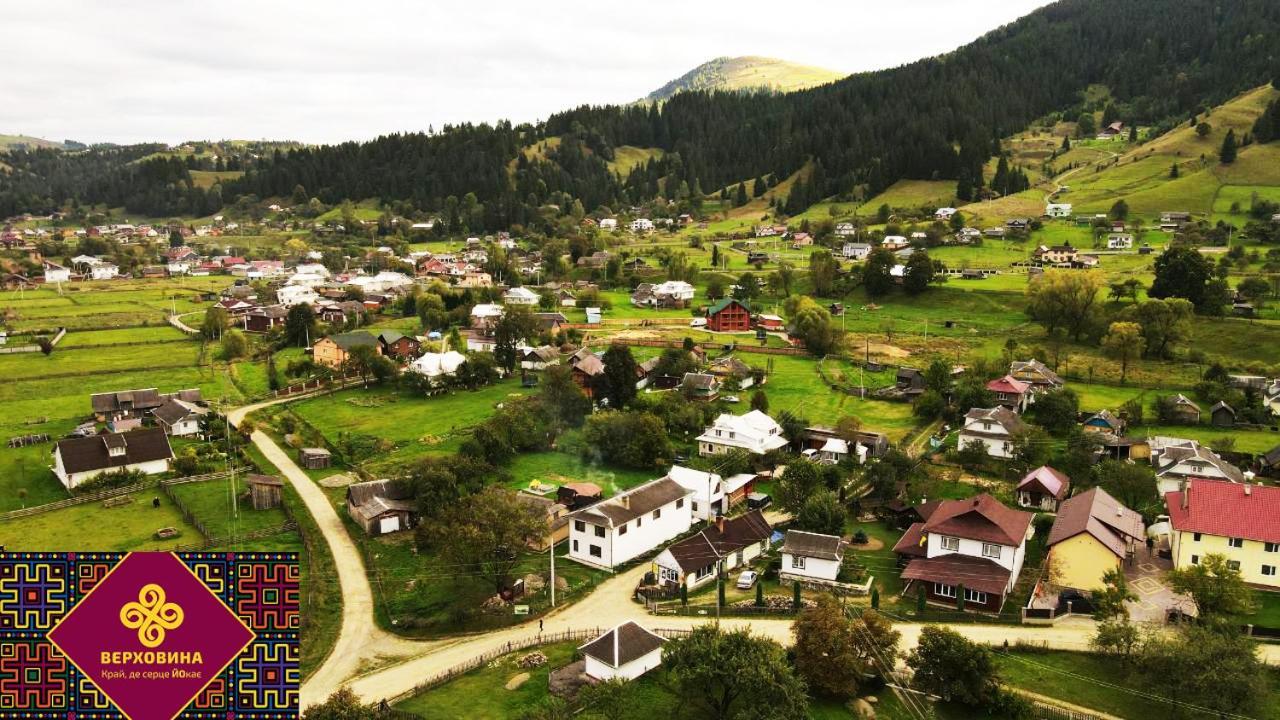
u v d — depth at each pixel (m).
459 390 134.50
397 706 53.09
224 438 111.88
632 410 114.06
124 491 91.81
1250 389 124.06
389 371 137.12
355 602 69.06
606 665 55.16
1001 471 97.12
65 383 140.75
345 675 57.78
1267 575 68.75
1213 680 50.56
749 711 49.03
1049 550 71.50
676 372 135.12
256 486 87.50
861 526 85.38
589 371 127.12
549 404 110.62
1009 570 69.44
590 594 70.56
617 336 171.50
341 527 83.94
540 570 75.19
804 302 176.62
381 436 111.56
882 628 58.03
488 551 68.00
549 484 92.69
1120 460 95.69
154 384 141.00
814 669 54.81
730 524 79.81
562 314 189.25
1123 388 133.62
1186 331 146.88
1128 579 71.62
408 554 77.81
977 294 196.12
